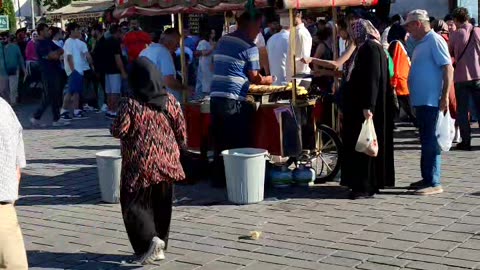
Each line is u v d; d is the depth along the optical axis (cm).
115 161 826
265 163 834
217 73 846
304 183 864
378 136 800
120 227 735
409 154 1051
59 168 1058
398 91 1137
